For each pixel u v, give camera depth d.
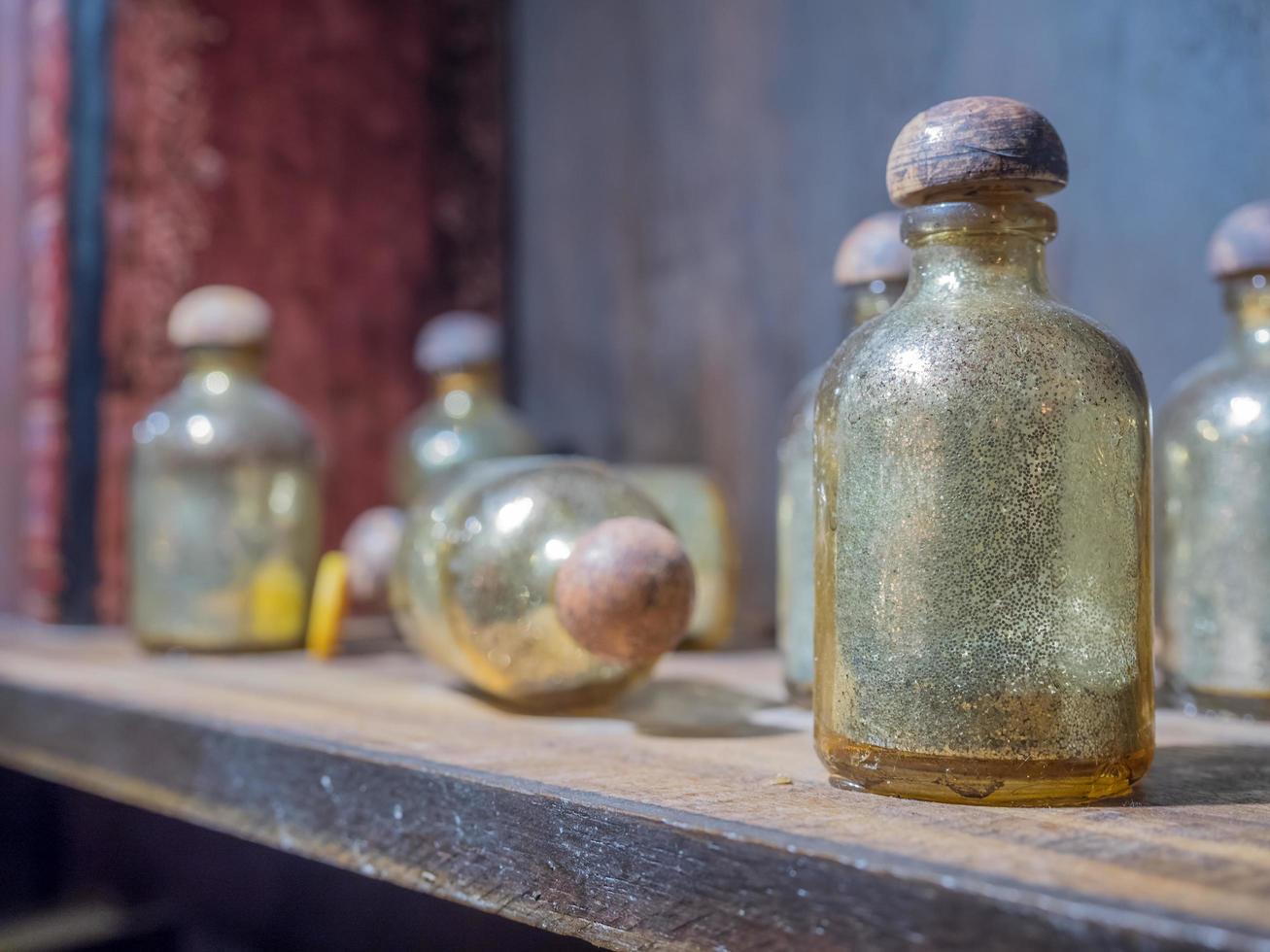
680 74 0.63
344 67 0.67
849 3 0.56
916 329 0.23
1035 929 0.16
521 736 0.31
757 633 0.55
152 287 0.60
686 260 0.63
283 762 0.30
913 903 0.18
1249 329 0.34
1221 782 0.24
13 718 0.42
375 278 0.68
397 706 0.36
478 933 0.44
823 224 0.57
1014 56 0.50
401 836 0.27
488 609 0.33
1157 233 0.45
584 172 0.69
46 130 0.59
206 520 0.48
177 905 0.56
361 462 0.68
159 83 0.60
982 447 0.22
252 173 0.63
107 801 0.59
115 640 0.54
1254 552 0.32
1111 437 0.22
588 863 0.22
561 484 0.34
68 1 0.58
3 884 0.59
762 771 0.26
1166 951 0.15
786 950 0.19
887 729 0.22
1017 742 0.22
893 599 0.22
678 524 0.48
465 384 0.58
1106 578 0.22
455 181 0.72
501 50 0.72
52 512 0.58
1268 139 0.42
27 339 0.60
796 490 0.36
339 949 0.49
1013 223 0.24
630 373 0.66
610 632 0.30
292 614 0.50
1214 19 0.43
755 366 0.60
